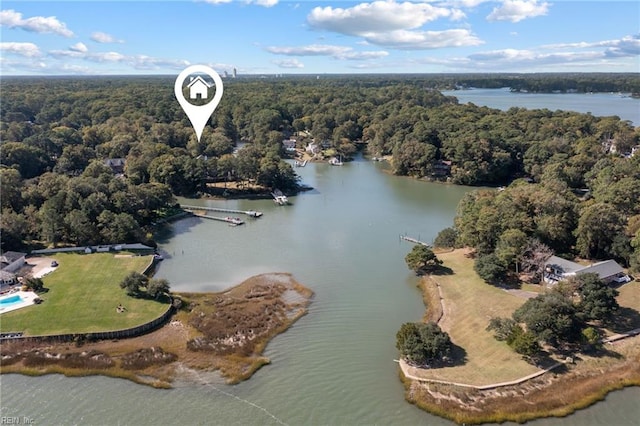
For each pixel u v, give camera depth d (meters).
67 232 105.62
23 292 81.62
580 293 72.88
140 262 96.62
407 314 79.12
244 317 77.31
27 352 66.81
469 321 74.94
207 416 55.59
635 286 82.62
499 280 87.62
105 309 76.75
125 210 115.12
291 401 58.34
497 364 64.06
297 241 114.12
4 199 111.25
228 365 65.00
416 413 56.50
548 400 57.72
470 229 98.31
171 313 78.12
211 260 101.94
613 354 65.94
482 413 55.81
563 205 97.62
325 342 70.94
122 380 62.00
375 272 95.69
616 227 92.00
